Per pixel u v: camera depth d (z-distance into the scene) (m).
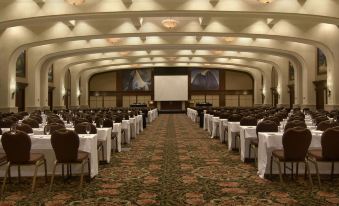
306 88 20.39
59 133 5.12
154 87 35.22
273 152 5.63
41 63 20.92
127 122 10.62
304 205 4.51
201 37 19.62
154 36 18.30
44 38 16.41
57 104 25.91
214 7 12.30
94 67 29.95
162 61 29.95
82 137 5.81
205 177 6.08
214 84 35.88
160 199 4.80
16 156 5.10
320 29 16.11
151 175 6.24
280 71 26.03
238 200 4.73
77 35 16.20
